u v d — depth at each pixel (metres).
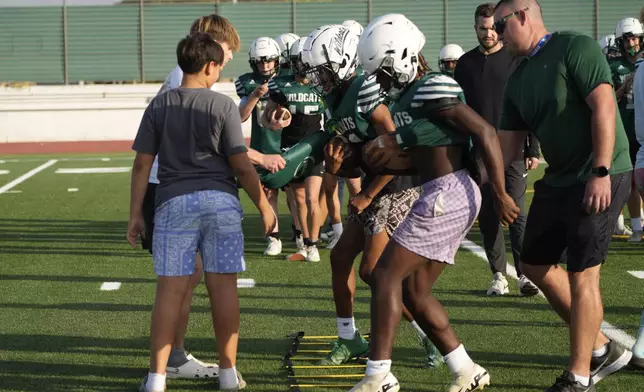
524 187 8.12
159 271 5.38
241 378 5.72
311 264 9.93
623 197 5.33
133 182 5.47
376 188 5.48
